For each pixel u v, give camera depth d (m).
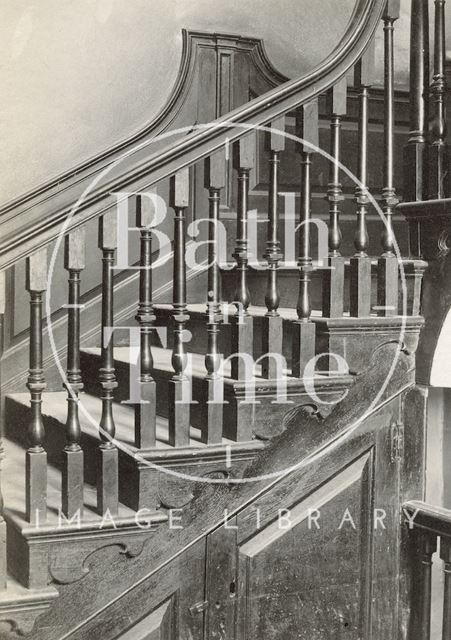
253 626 3.20
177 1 4.59
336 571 3.39
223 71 4.59
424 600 3.57
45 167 4.38
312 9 4.90
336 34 4.97
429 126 3.65
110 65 4.48
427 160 3.43
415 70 3.40
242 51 4.62
